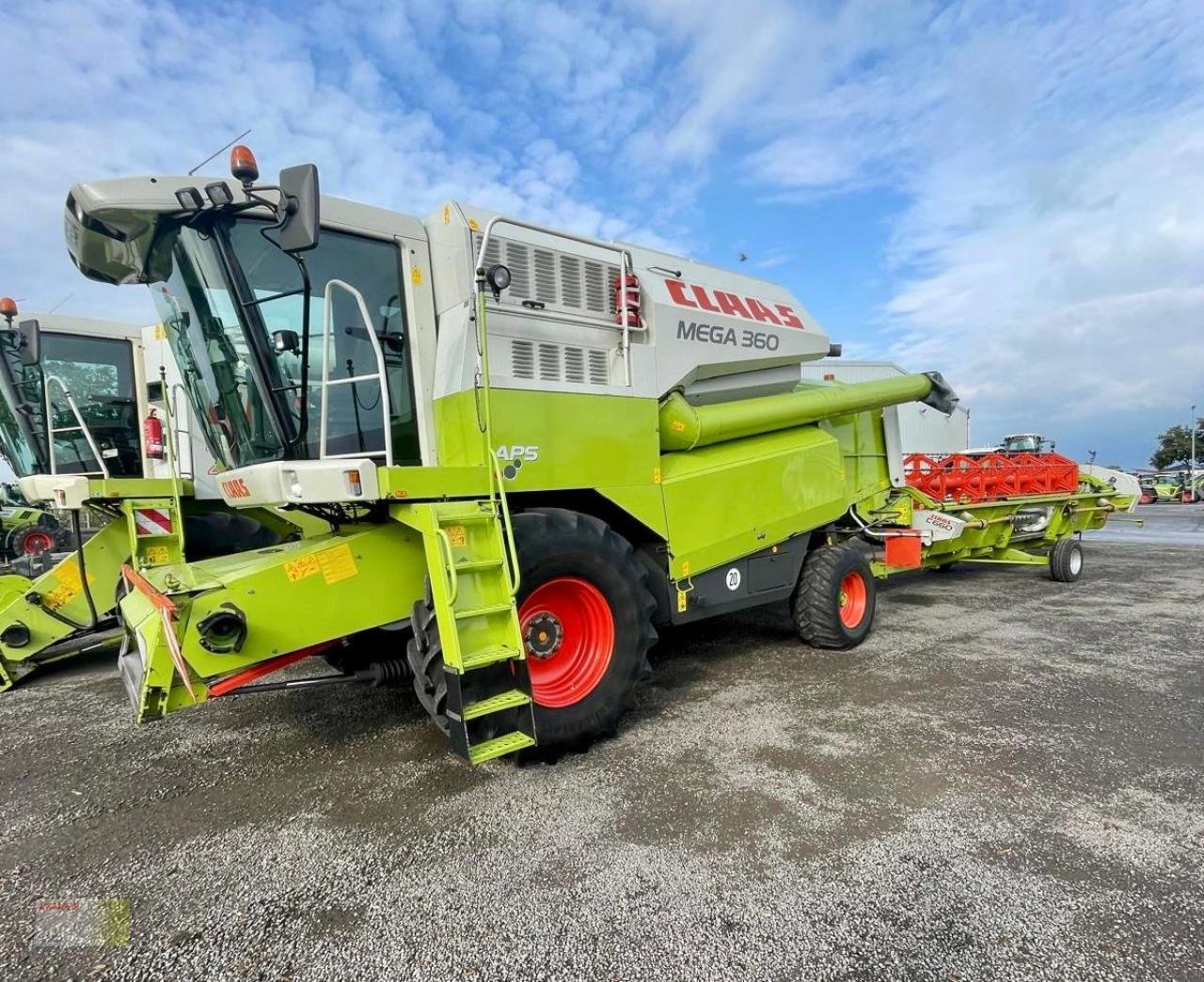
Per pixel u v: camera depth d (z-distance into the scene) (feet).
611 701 11.05
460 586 9.36
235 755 11.24
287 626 9.79
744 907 6.97
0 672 16.08
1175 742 11.11
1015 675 14.88
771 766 10.34
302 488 9.50
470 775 10.23
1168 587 26.50
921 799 9.23
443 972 6.16
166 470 18.84
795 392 17.25
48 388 17.56
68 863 8.09
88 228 9.96
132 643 10.39
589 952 6.37
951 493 25.04
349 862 7.97
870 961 6.19
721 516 14.53
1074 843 8.11
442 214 11.28
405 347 11.18
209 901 7.28
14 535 40.16
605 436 12.34
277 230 9.06
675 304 13.97
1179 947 6.32
